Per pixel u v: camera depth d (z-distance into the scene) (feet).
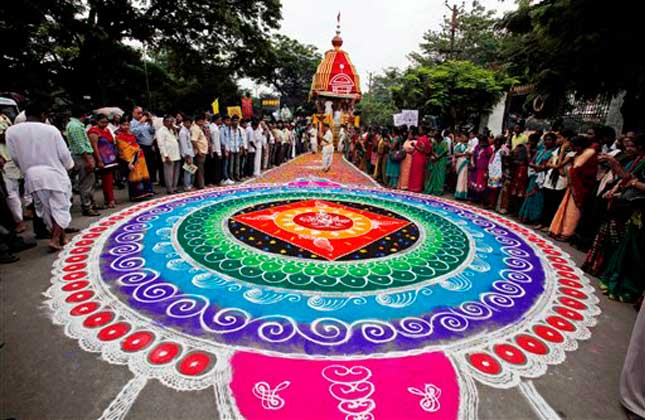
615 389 7.87
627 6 19.74
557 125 20.89
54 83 51.49
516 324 10.18
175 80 82.94
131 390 7.15
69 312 9.82
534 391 7.64
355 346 8.75
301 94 123.24
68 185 14.19
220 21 53.62
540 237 18.61
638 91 21.22
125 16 48.93
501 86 44.45
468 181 26.63
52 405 6.75
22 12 38.11
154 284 11.58
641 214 11.70
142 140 25.45
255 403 6.89
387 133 33.32
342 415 6.67
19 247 13.84
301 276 12.56
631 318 10.92
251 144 34.32
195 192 25.94
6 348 8.29
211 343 8.66
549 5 23.88
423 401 7.13
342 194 27.32
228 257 13.97
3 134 15.25
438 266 14.06
